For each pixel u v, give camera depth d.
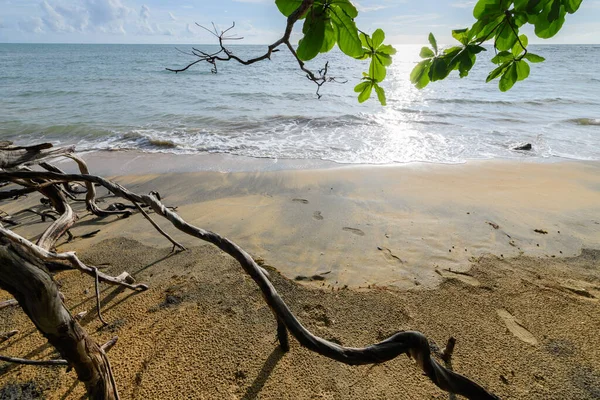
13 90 19.41
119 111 14.08
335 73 27.22
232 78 26.53
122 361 2.53
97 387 1.52
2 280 1.05
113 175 7.29
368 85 1.00
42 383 2.36
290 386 2.36
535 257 3.97
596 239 4.36
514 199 5.65
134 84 22.81
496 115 13.11
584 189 6.12
